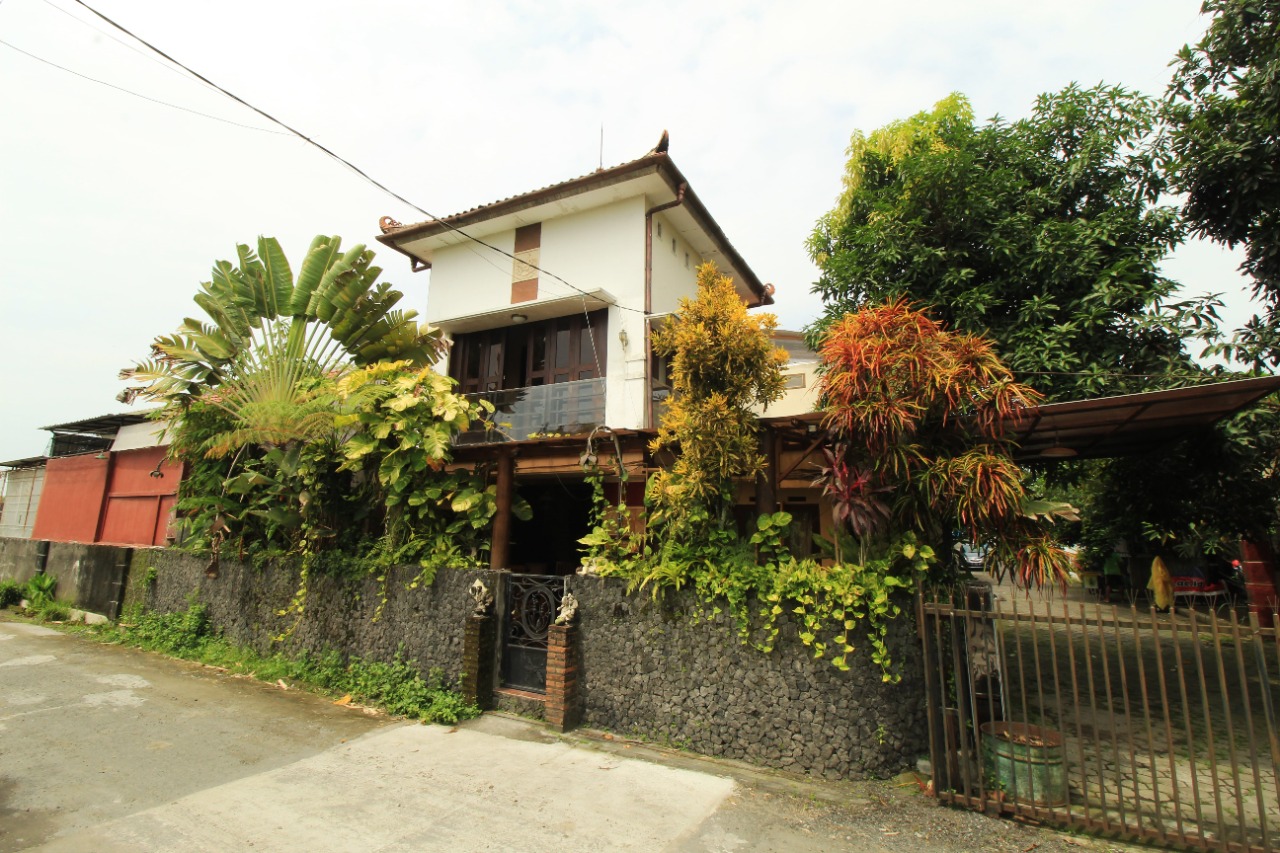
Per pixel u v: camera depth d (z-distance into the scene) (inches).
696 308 252.2
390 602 320.5
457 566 311.6
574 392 424.2
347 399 337.4
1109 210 335.6
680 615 248.2
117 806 189.9
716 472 239.9
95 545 524.1
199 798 195.9
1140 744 244.1
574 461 340.8
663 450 301.4
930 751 199.8
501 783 208.7
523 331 479.2
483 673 282.0
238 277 408.2
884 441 215.0
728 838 174.4
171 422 438.9
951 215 350.3
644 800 196.7
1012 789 189.6
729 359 244.1
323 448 363.9
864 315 222.1
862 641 217.3
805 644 221.5
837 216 452.8
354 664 320.5
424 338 459.2
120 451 572.7
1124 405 219.5
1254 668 372.8
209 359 411.8
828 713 217.5
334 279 403.2
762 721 226.4
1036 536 203.0
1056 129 362.9
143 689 317.4
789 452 311.4
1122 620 175.9
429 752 236.5
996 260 346.3
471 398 455.2
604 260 446.6
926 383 207.6
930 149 377.7
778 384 257.1
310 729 262.1
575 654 267.4
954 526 233.1
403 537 336.8
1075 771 218.5
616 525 286.5
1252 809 189.8
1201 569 618.2
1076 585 761.0
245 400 386.0
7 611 553.0
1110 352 308.2
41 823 178.5
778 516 244.8
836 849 169.2
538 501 484.1
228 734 254.7
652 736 246.1
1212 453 307.4
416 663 303.3
